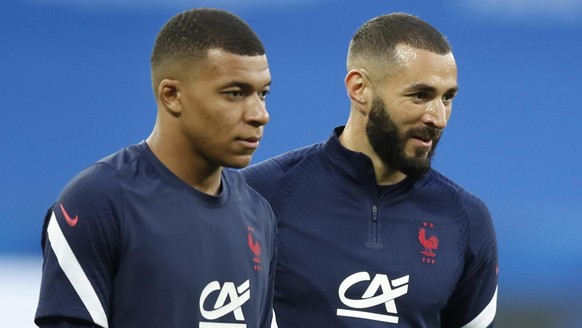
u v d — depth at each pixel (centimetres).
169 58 966
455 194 1271
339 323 1197
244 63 948
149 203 970
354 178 1242
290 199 1243
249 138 955
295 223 1231
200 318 973
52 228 953
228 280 999
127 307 948
